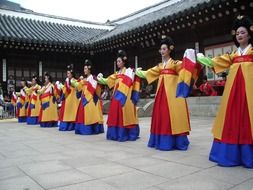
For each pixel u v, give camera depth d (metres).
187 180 3.38
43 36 17.80
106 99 16.33
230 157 3.97
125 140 6.30
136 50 16.88
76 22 22.30
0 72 16.80
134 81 6.36
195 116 12.14
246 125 3.92
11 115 15.81
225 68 4.32
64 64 18.83
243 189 3.06
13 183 3.40
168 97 5.17
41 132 8.24
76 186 3.25
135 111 6.41
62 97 8.80
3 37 15.52
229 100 4.07
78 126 7.65
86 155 4.82
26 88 12.36
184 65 4.62
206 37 13.39
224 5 10.90
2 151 5.30
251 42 4.18
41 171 3.88
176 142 5.15
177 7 16.17
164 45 5.36
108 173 3.71
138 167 3.97
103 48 17.83
